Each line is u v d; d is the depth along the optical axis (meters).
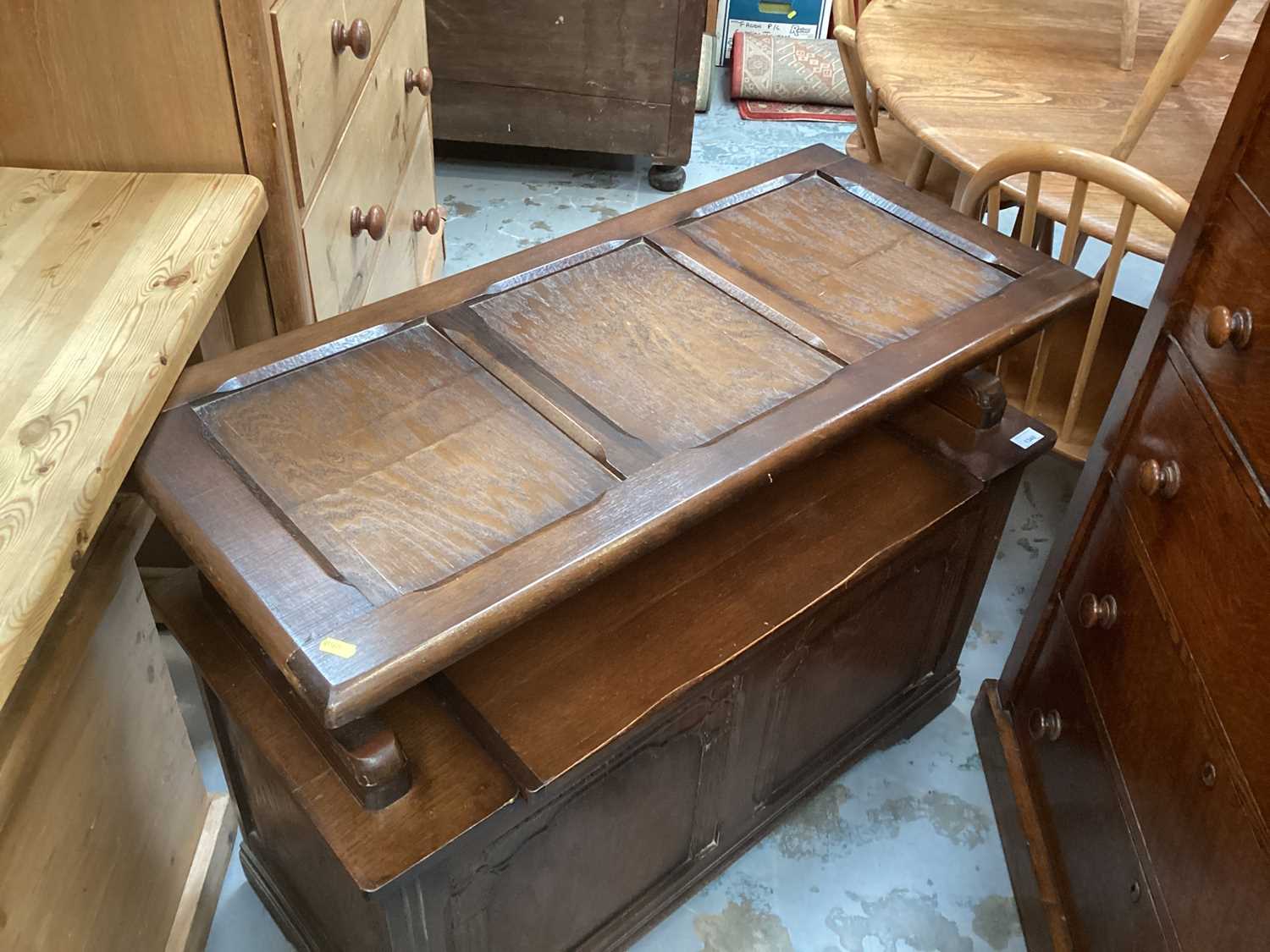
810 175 1.52
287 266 1.38
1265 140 1.00
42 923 1.00
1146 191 1.40
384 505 0.96
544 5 2.62
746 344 1.20
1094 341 1.59
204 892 1.39
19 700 0.95
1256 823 0.95
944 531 1.34
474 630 0.85
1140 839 1.17
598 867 1.21
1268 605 0.95
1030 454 1.37
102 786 1.12
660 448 1.05
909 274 1.33
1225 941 0.98
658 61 2.71
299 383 1.10
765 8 3.60
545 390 1.11
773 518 1.26
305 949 1.36
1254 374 0.99
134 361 1.02
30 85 1.26
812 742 1.46
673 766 1.19
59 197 1.26
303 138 1.35
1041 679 1.50
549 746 1.00
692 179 3.05
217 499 0.94
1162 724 1.14
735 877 1.50
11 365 1.01
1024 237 1.61
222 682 1.05
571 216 2.88
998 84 2.02
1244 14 2.34
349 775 0.95
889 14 2.24
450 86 2.79
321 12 1.38
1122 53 2.10
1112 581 1.29
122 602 1.15
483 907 1.08
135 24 1.21
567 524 0.94
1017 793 1.52
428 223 2.05
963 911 1.48
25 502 0.87
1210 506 1.06
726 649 1.11
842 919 1.46
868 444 1.37
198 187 1.29
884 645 1.44
